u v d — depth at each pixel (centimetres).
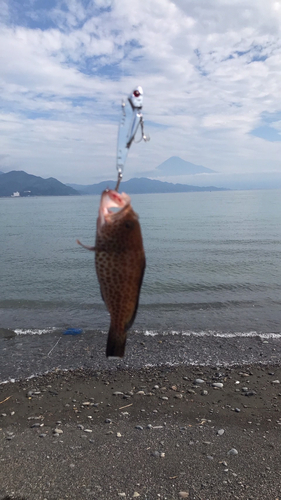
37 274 1812
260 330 1002
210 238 3086
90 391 691
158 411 619
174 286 1515
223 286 1502
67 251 2595
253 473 461
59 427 578
